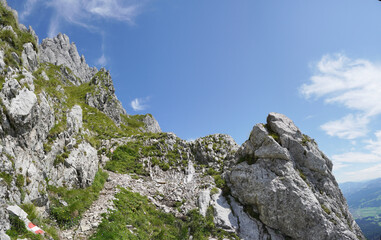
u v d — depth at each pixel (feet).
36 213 45.42
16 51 64.54
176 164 118.73
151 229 65.82
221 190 94.43
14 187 42.55
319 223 74.23
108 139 136.77
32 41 78.48
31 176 48.98
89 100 242.17
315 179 89.51
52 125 68.28
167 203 86.99
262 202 82.02
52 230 45.11
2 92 47.80
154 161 116.78
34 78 69.36
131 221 62.69
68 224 51.39
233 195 91.56
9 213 37.76
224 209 84.38
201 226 75.61
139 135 145.69
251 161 96.07
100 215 58.29
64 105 85.10
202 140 136.36
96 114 208.33
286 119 102.89
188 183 103.30
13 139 47.16
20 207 42.55
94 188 75.51
